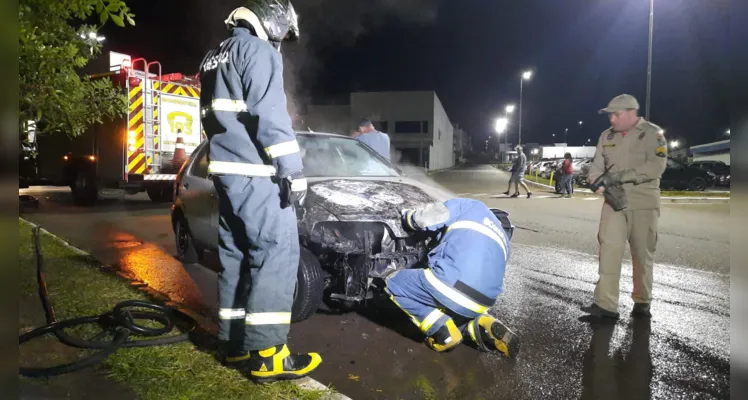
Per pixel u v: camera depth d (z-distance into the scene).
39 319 3.92
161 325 3.92
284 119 2.88
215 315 4.46
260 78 2.86
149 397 2.82
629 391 3.32
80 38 4.47
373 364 3.66
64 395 2.81
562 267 6.75
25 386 2.86
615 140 4.73
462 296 3.67
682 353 3.93
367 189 4.66
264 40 3.06
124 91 10.63
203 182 5.62
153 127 11.33
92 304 4.32
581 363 3.73
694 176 22.23
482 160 112.81
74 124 4.93
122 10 4.21
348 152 5.75
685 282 6.06
